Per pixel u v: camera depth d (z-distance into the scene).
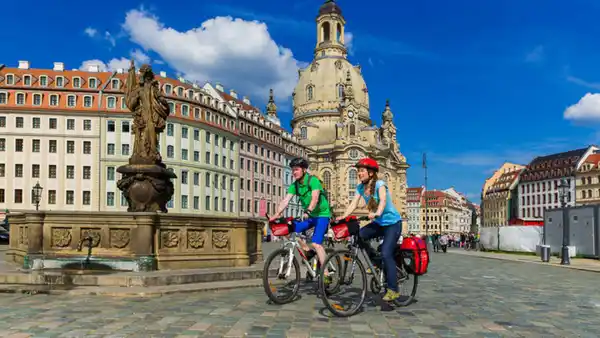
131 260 13.11
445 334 7.60
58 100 72.62
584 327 8.39
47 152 71.75
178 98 75.31
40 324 7.84
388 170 147.50
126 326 7.74
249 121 92.75
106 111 72.81
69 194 71.94
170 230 13.77
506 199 157.62
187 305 9.70
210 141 80.88
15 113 71.44
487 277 18.42
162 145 73.38
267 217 9.78
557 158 136.50
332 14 147.88
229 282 12.79
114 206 72.69
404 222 156.38
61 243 13.71
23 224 15.48
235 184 87.62
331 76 144.12
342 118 137.38
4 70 73.69
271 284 9.78
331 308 8.73
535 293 13.17
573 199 126.00
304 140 141.12
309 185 9.78
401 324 8.27
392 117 161.75
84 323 7.93
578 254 34.19
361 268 9.34
